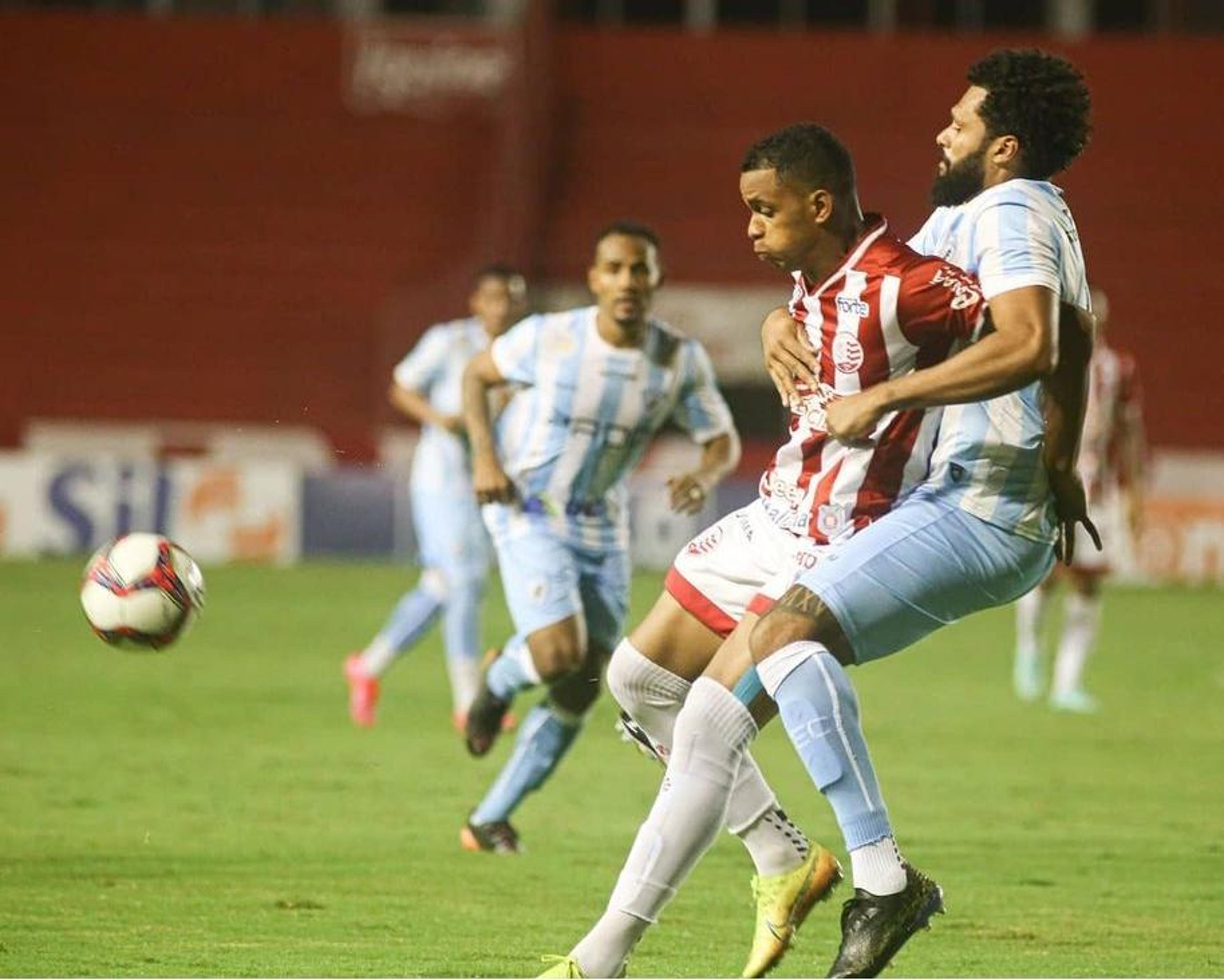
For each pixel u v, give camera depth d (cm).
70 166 8856
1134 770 2947
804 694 1470
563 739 2253
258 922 1850
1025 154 1553
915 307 1499
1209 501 6694
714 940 1828
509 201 8581
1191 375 8325
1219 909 1977
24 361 8338
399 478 6762
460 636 3309
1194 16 9125
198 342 8444
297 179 8881
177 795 2586
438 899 1983
